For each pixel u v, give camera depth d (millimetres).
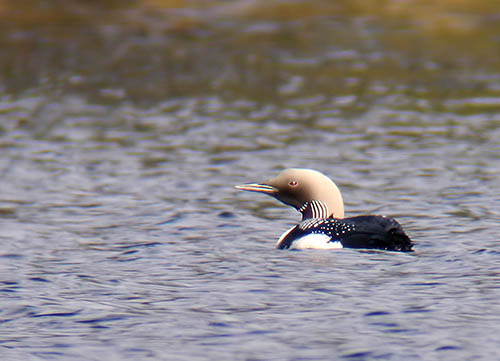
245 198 15219
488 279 9438
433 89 28359
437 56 33656
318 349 7457
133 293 9305
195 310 8617
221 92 28406
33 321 8383
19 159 19203
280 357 7305
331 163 18406
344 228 10500
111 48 34781
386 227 10406
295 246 10656
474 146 19953
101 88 29031
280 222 13336
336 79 30016
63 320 8398
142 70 31688
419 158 18641
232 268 10219
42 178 17234
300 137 21609
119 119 24484
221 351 7477
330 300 8797
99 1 41625
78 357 7402
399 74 30781
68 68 31828
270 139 21422
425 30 38062
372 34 37438
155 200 15164
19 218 13898
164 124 23688
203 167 18203
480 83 29156
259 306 8695
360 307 8555
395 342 7574
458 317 8188
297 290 9172
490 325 7957
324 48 35062
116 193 15797
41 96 27812
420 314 8297
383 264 9953
